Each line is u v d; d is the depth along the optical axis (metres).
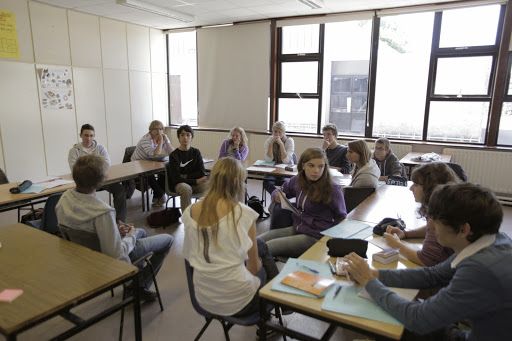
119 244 1.83
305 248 2.11
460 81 5.04
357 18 5.30
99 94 5.84
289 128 6.30
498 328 0.99
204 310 1.58
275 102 6.24
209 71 6.62
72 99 5.43
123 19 5.93
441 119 5.24
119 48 6.09
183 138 3.93
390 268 1.48
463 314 0.99
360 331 1.12
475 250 1.04
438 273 1.31
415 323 1.06
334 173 3.80
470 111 5.05
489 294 0.96
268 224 3.96
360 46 5.54
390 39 5.30
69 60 5.32
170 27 6.70
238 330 2.10
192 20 5.82
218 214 1.49
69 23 5.25
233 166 1.55
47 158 5.18
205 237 1.48
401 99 5.42
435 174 1.60
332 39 5.68
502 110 4.84
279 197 2.40
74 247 1.75
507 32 4.59
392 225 1.90
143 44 6.54
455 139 5.22
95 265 1.55
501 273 0.96
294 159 4.57
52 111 5.17
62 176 3.54
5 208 2.75
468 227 1.03
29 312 1.19
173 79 7.16
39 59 4.93
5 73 4.59
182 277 2.75
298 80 6.05
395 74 5.38
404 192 2.85
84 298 1.32
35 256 1.64
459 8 4.79
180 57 7.00
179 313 2.27
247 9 5.29
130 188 4.64
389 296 1.17
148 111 6.83
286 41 6.02
